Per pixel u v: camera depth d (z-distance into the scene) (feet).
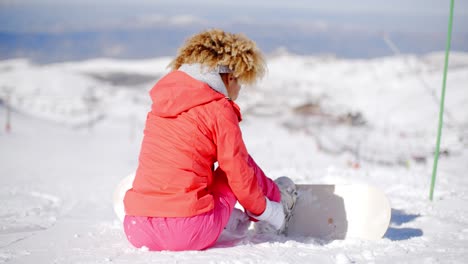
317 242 9.66
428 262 7.67
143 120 190.39
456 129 52.85
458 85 109.19
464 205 13.98
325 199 10.47
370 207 10.17
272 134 106.93
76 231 11.00
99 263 7.80
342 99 191.72
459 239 10.00
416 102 115.85
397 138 67.41
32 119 152.15
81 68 575.38
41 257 8.32
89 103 233.14
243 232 9.82
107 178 35.78
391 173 22.22
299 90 247.29
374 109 129.18
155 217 8.52
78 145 91.81
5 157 60.08
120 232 10.79
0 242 9.68
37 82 328.29
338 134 78.64
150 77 461.37
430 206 13.98
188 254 8.26
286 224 10.19
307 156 60.03
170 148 8.53
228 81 9.16
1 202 17.31
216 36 8.95
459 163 37.19
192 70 8.86
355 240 9.73
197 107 8.56
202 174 8.63
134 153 79.05
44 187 25.71
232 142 8.45
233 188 8.73
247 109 162.50
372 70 313.94
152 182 8.57
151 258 8.02
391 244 9.44
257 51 9.07
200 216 8.45
